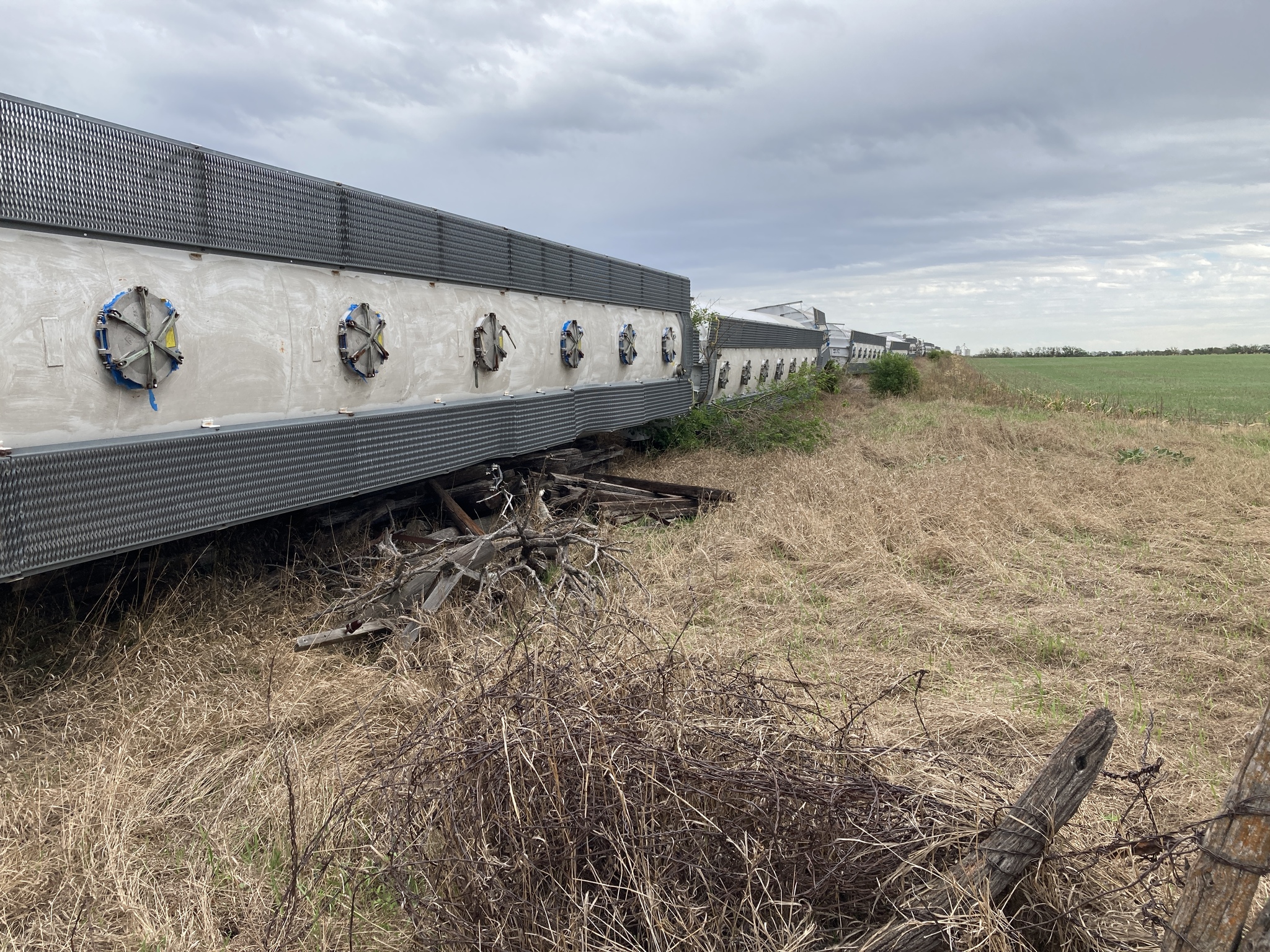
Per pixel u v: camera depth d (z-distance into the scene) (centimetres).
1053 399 2552
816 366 2700
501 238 882
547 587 620
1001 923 232
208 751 398
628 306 1288
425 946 270
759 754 286
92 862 304
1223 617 604
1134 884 258
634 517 935
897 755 329
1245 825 197
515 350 932
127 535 454
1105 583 688
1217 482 1067
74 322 434
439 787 288
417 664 489
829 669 510
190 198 495
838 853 265
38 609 504
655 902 246
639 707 317
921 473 1141
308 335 611
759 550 775
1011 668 527
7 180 389
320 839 302
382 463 678
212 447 507
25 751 397
